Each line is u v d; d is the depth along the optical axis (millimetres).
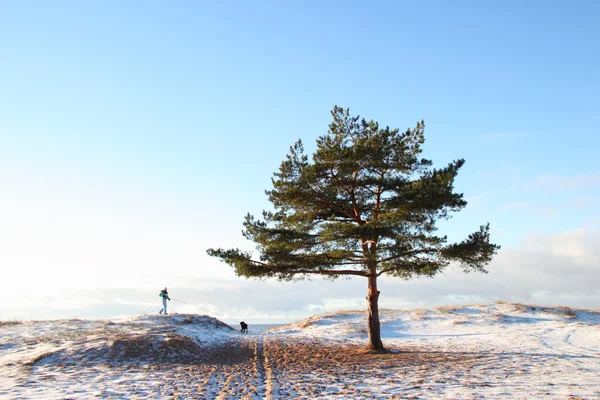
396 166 20531
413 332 29812
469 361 17172
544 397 10117
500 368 15125
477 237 18953
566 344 22062
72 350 19141
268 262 20203
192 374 15375
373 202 21359
